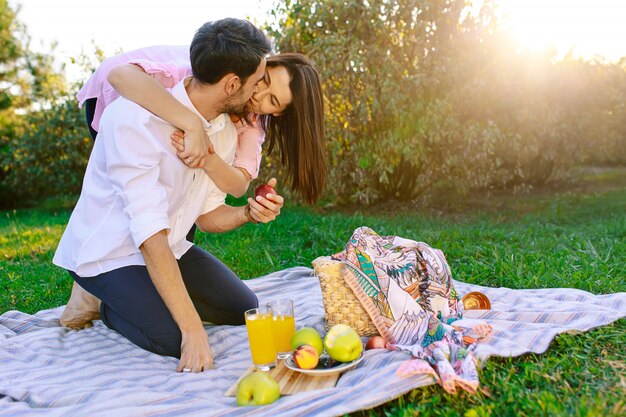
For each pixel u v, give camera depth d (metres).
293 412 1.86
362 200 7.18
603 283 3.42
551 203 7.73
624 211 6.83
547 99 7.61
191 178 2.57
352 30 6.70
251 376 2.03
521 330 2.56
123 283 2.51
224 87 2.39
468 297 2.99
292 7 6.98
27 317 3.27
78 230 2.56
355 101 6.57
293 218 6.62
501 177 7.53
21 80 12.25
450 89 6.69
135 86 2.41
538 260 4.16
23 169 10.25
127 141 2.34
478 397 1.99
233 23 2.36
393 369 2.09
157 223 2.29
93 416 1.88
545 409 1.88
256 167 2.92
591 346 2.43
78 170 9.80
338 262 2.71
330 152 6.90
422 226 6.14
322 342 2.36
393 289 2.57
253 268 4.54
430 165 7.09
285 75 2.61
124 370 2.40
